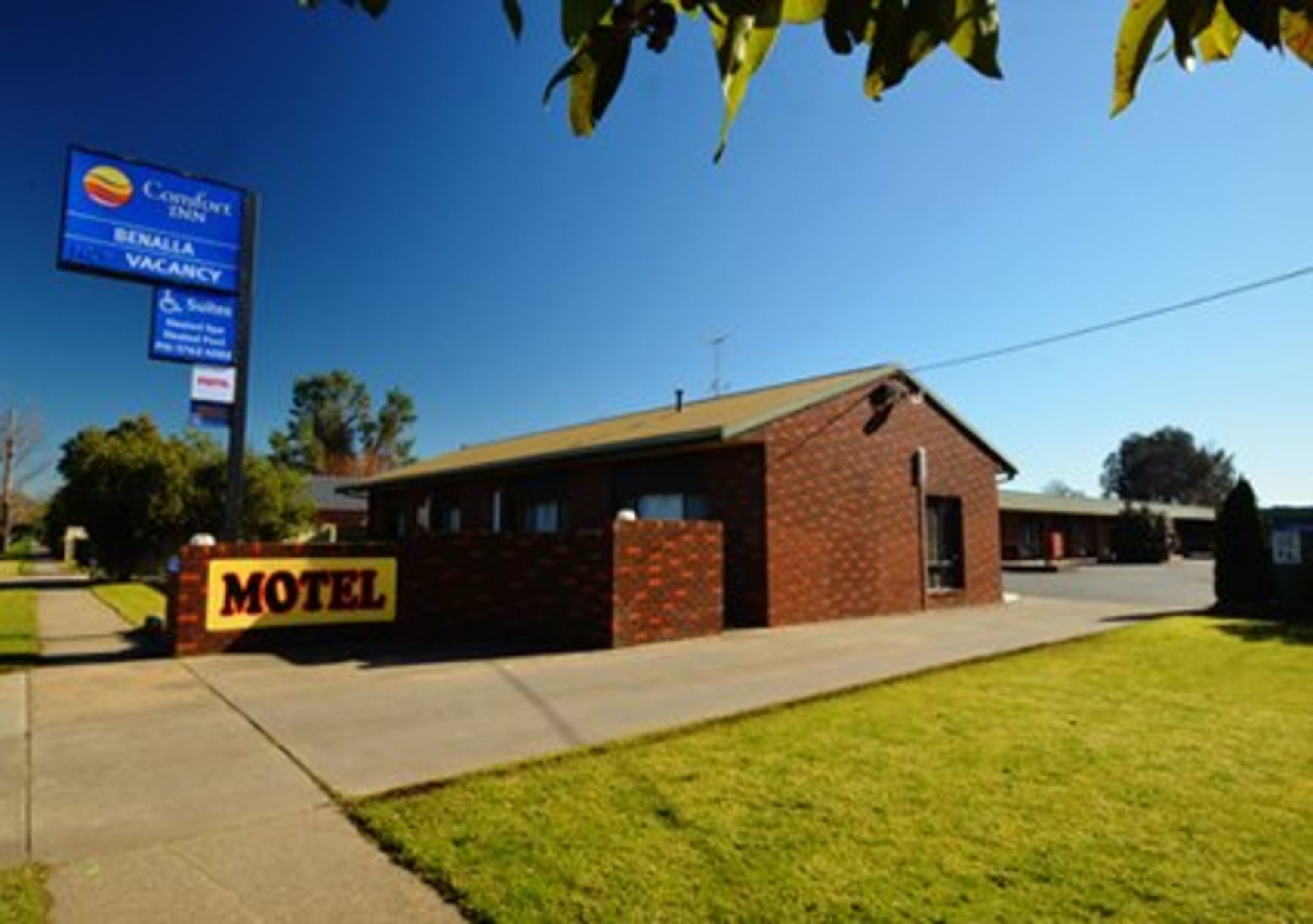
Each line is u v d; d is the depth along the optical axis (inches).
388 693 263.1
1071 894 119.6
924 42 36.1
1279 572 574.9
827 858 132.0
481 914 113.5
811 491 486.3
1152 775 174.7
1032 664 323.3
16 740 205.5
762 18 36.0
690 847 135.9
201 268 386.0
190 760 188.4
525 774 176.2
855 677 292.4
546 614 387.2
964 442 613.9
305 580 371.6
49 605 562.9
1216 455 2669.8
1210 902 117.4
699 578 403.2
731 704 248.1
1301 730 213.8
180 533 871.1
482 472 656.4
